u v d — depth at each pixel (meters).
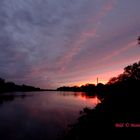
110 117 15.38
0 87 165.88
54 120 26.97
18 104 54.25
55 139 16.81
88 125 15.95
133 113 14.91
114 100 23.97
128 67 43.62
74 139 13.38
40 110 39.50
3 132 20.72
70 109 39.44
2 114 34.25
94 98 70.94
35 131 20.86
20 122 26.41
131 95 22.83
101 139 10.80
